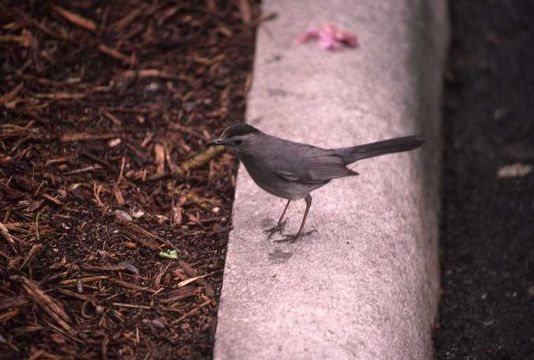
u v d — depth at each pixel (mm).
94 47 8852
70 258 6285
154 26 9297
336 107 8023
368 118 7984
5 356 5316
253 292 6059
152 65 8828
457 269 8164
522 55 11336
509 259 8258
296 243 6578
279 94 8227
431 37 10422
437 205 8734
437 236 8367
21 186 6859
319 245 6551
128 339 5680
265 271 6270
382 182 7387
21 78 8219
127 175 7375
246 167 6602
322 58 8727
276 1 9711
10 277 5895
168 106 8328
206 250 6680
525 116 10328
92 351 5523
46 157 7289
